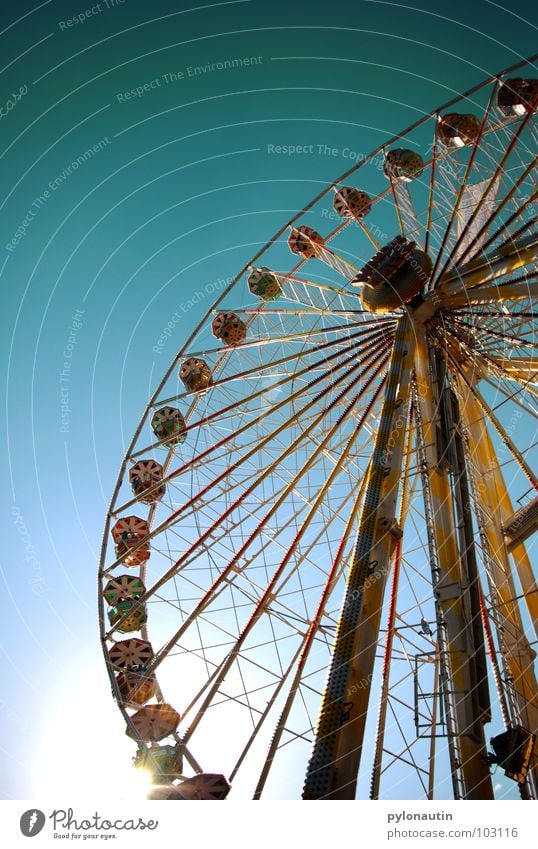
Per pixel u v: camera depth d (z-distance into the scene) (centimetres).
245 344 2914
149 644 2420
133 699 2266
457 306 2483
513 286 2294
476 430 2598
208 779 1784
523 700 1984
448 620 1883
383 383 2550
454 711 1748
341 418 2494
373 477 1967
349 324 2670
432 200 2572
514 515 2203
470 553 1972
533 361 2484
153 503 2925
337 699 1548
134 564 2784
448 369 2473
